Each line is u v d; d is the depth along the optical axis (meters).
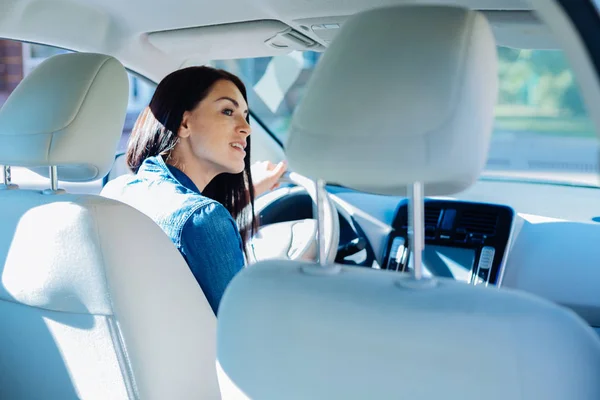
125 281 1.34
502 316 0.93
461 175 0.94
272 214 2.85
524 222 2.44
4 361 1.55
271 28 2.22
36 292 1.39
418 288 1.00
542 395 0.91
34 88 1.50
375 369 0.98
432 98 0.92
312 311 1.04
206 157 1.96
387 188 1.08
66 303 1.37
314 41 2.34
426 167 0.92
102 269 1.32
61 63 1.52
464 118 0.92
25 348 1.49
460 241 2.39
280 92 2.85
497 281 2.32
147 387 1.38
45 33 2.13
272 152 2.97
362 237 2.60
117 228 1.34
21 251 1.41
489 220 2.38
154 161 1.86
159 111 1.92
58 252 1.35
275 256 2.44
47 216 1.37
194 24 2.25
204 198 1.72
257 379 1.10
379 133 0.93
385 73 0.95
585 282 2.28
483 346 0.92
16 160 1.49
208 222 1.66
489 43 0.97
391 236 2.55
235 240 1.71
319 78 1.01
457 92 0.93
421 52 0.95
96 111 1.50
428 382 0.95
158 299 1.40
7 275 1.43
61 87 1.48
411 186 0.98
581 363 0.92
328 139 0.97
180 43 2.37
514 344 0.91
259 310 1.08
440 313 0.95
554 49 2.19
